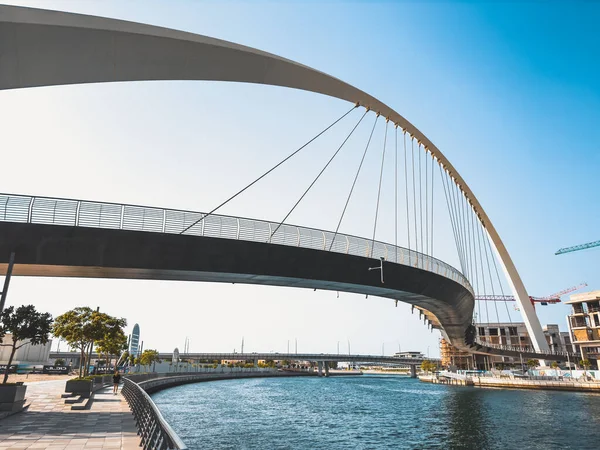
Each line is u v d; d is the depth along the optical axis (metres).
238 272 28.42
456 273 45.47
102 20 17.17
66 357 124.12
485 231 90.62
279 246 29.38
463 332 63.31
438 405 53.31
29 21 15.34
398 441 29.70
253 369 154.38
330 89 38.31
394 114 50.44
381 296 41.38
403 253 37.00
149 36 18.33
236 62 24.14
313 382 119.56
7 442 11.91
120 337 49.59
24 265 24.03
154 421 10.87
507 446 28.20
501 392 73.06
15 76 16.95
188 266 26.88
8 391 17.73
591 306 95.31
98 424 15.43
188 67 21.72
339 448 27.00
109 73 19.09
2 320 19.83
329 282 32.91
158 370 88.62
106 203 24.92
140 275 28.33
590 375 76.00
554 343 139.12
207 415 41.22
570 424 37.09
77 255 24.36
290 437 30.28
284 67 28.19
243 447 26.41
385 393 74.19
